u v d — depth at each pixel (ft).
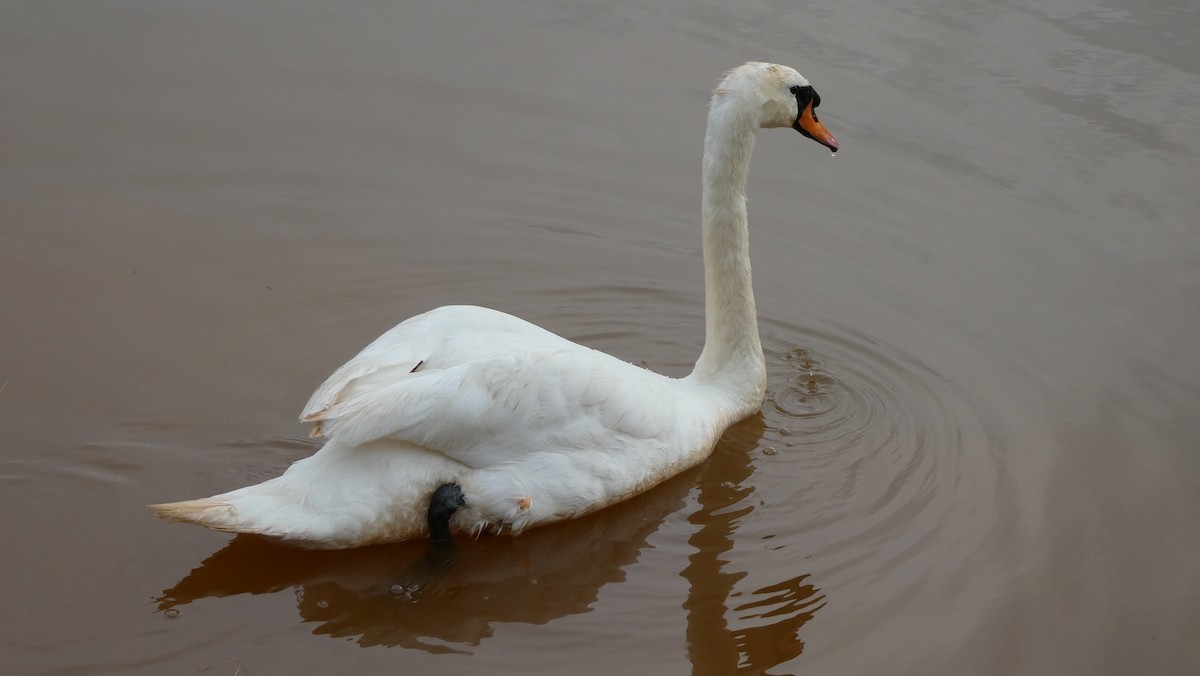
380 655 21.83
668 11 46.60
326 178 38.29
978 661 22.62
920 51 44.42
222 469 26.48
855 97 42.06
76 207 35.94
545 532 25.49
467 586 23.90
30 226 34.86
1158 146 39.81
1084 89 42.37
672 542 25.52
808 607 23.75
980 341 33.06
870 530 26.05
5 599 22.25
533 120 41.09
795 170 40.14
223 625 22.16
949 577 24.71
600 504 25.81
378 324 32.83
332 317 32.94
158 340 31.12
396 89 41.96
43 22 43.68
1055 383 31.42
